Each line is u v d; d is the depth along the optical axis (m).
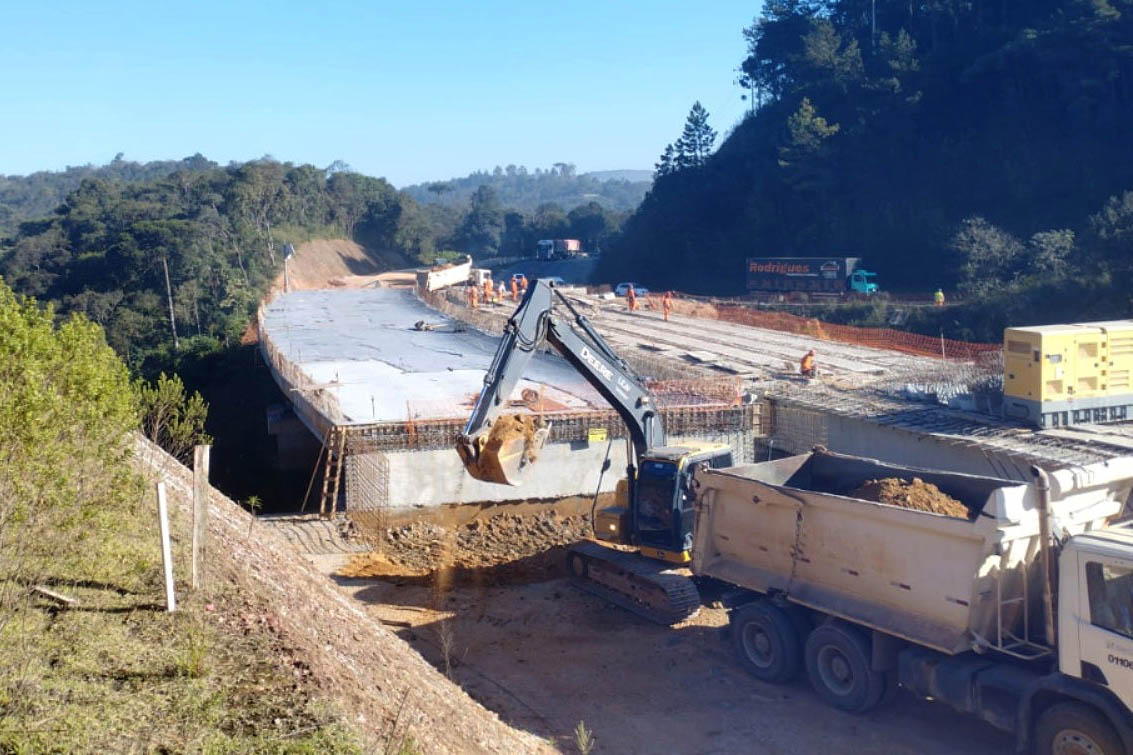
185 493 12.19
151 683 6.96
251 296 77.88
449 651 13.84
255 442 44.56
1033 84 81.69
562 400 26.69
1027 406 20.00
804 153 91.19
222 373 55.38
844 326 54.72
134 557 9.02
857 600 11.39
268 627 8.32
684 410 23.38
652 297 71.94
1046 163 77.31
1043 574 9.70
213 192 107.75
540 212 186.38
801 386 27.25
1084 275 53.94
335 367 33.84
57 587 8.05
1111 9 75.50
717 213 102.31
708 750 10.73
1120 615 8.51
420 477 20.97
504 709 11.80
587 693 12.37
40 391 7.42
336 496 21.52
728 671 12.98
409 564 18.20
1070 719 8.88
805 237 89.38
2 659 6.68
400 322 50.06
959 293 66.19
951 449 19.31
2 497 7.14
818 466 14.21
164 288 77.12
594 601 15.97
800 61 102.88
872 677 11.13
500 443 12.86
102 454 8.29
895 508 10.62
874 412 22.41
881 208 85.75
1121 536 8.82
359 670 8.37
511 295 62.72
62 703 6.38
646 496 15.57
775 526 12.39
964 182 81.88
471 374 31.83
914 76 90.50
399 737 7.16
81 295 76.12
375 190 146.62
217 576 9.12
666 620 14.66
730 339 40.31
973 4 95.00
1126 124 75.50
